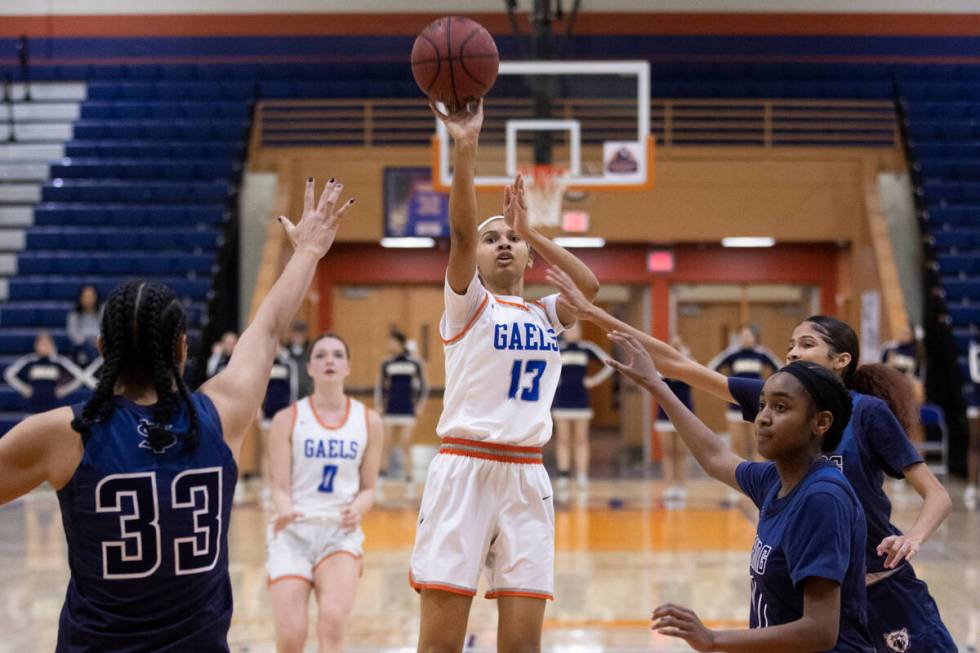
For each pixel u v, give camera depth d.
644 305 18.00
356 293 18.36
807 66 20.64
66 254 17.22
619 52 21.28
